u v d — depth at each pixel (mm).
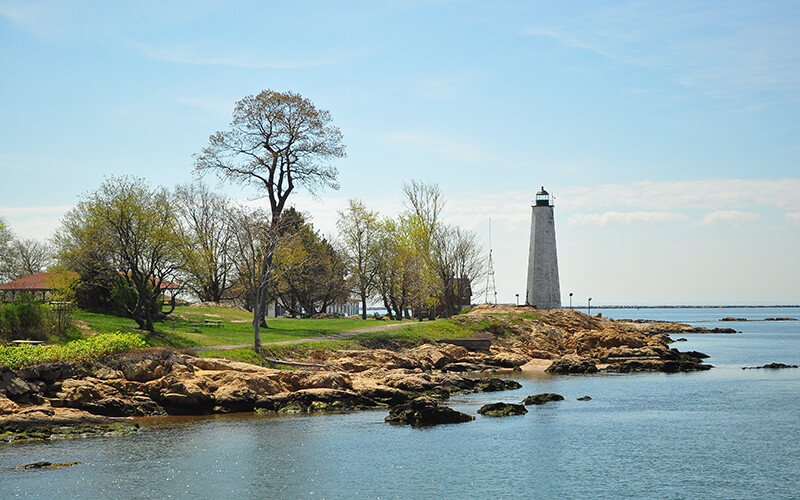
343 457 36656
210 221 106938
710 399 56062
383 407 52219
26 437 39938
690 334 176375
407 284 106750
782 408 51781
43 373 45406
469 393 59844
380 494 30906
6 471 33438
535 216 120812
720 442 40531
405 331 82750
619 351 89000
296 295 109875
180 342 61281
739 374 74125
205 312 91375
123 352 50875
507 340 94250
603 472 34375
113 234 69688
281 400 50656
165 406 48031
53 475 32938
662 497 30734
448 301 113000
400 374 59625
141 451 37500
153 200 70938
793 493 31266
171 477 32875
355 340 73875
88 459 35750
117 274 72125
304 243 106625
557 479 33219
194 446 38781
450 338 87562
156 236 66438
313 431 42781
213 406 48781
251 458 36344
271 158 75562
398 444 39625
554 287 120500
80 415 42812
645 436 41969
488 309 112750
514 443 40031
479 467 35031
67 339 56000
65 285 71750
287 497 30328
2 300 66812
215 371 52219
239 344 63969
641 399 56156
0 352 45688
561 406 52438
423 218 111250
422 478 33156
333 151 77688
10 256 118188
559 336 101938
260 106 74125
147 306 63688
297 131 75375
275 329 76688
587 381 68312
